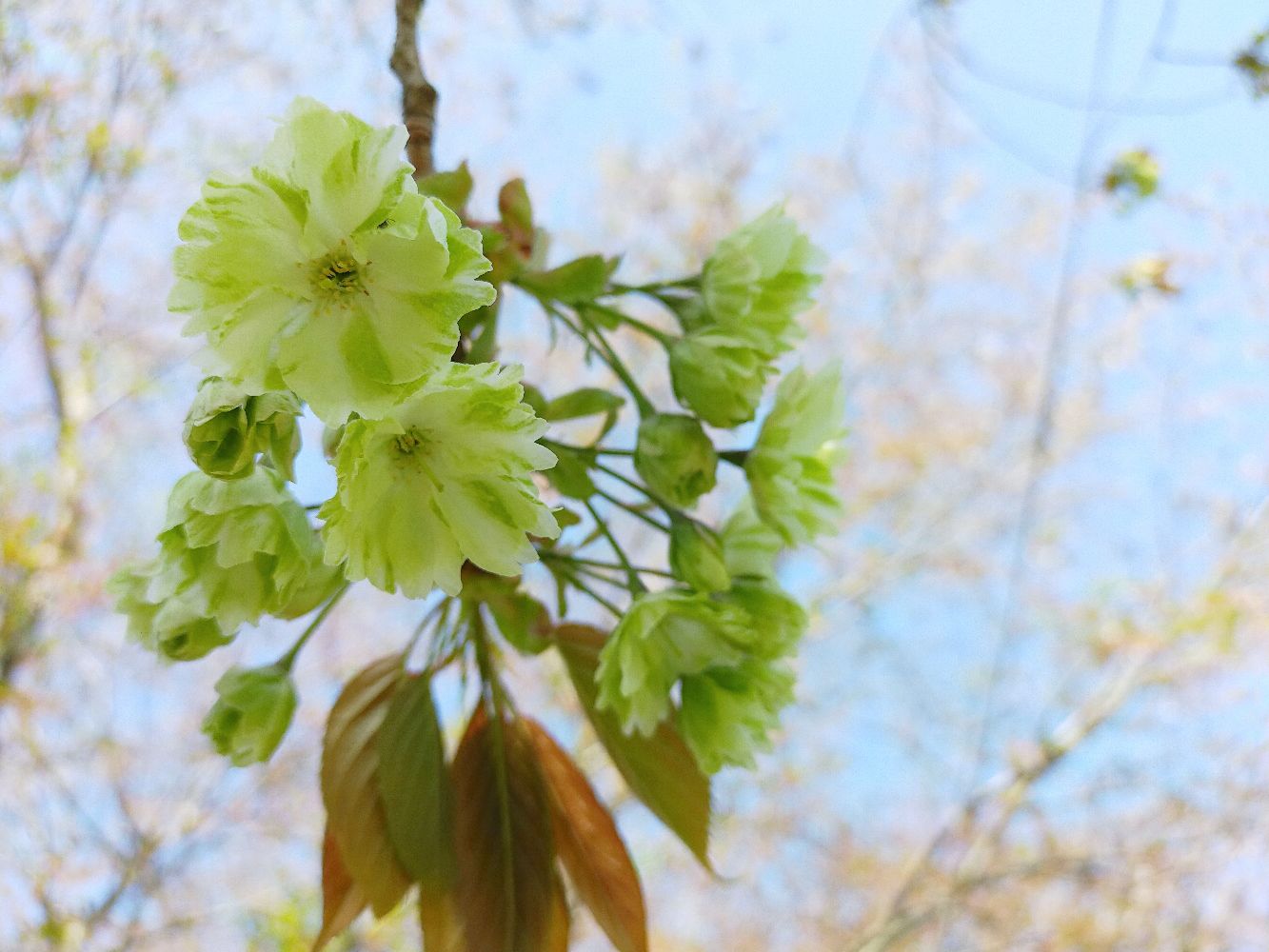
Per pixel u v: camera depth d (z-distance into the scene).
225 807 6.66
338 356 0.96
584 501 1.33
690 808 1.35
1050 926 7.58
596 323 1.40
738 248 1.41
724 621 1.28
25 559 5.38
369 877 1.21
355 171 0.96
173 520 1.16
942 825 7.47
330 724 1.26
